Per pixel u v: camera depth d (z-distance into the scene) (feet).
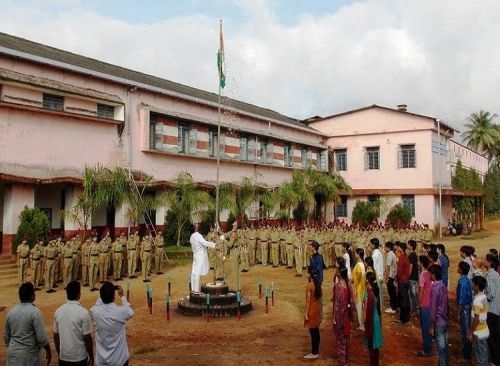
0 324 37.01
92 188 61.82
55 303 45.14
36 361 19.06
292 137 117.08
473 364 29.19
